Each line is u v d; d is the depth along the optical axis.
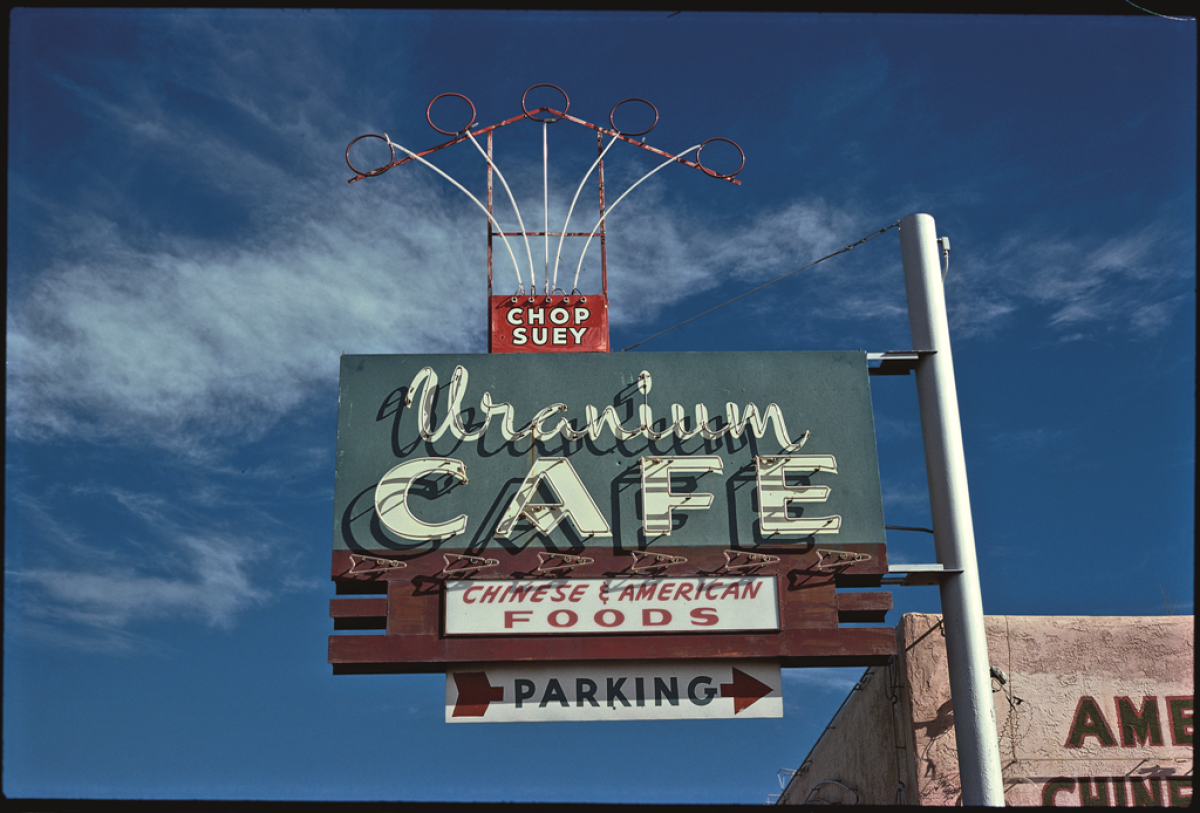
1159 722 13.11
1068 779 12.85
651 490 13.95
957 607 13.28
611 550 13.72
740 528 13.91
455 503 13.90
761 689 13.16
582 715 12.94
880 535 13.93
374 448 14.13
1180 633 13.45
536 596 13.39
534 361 14.73
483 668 13.11
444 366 14.64
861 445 14.45
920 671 13.37
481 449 14.23
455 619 13.22
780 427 14.45
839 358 14.90
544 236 15.80
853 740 15.62
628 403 14.56
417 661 13.02
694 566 13.66
